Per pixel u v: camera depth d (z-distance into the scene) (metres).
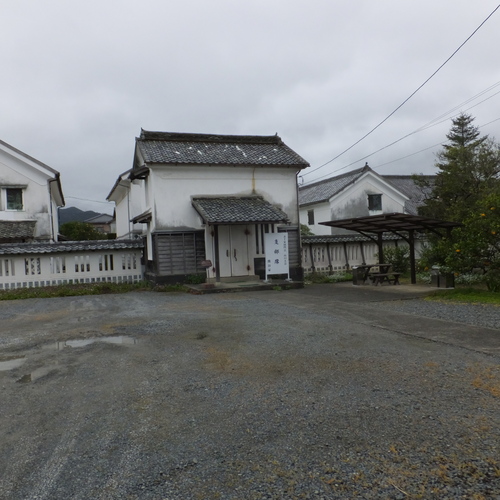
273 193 17.70
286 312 9.87
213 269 16.28
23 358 6.34
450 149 19.36
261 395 4.57
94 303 12.51
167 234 16.34
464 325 7.72
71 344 7.16
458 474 2.99
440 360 5.60
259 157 17.67
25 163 20.70
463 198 18.67
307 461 3.22
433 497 2.75
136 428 3.88
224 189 17.11
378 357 5.81
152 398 4.59
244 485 2.94
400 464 3.14
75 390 4.91
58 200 26.80
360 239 20.94
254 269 17.02
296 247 17.81
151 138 17.75
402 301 11.27
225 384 4.95
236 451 3.40
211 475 3.08
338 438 3.55
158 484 2.98
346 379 4.97
